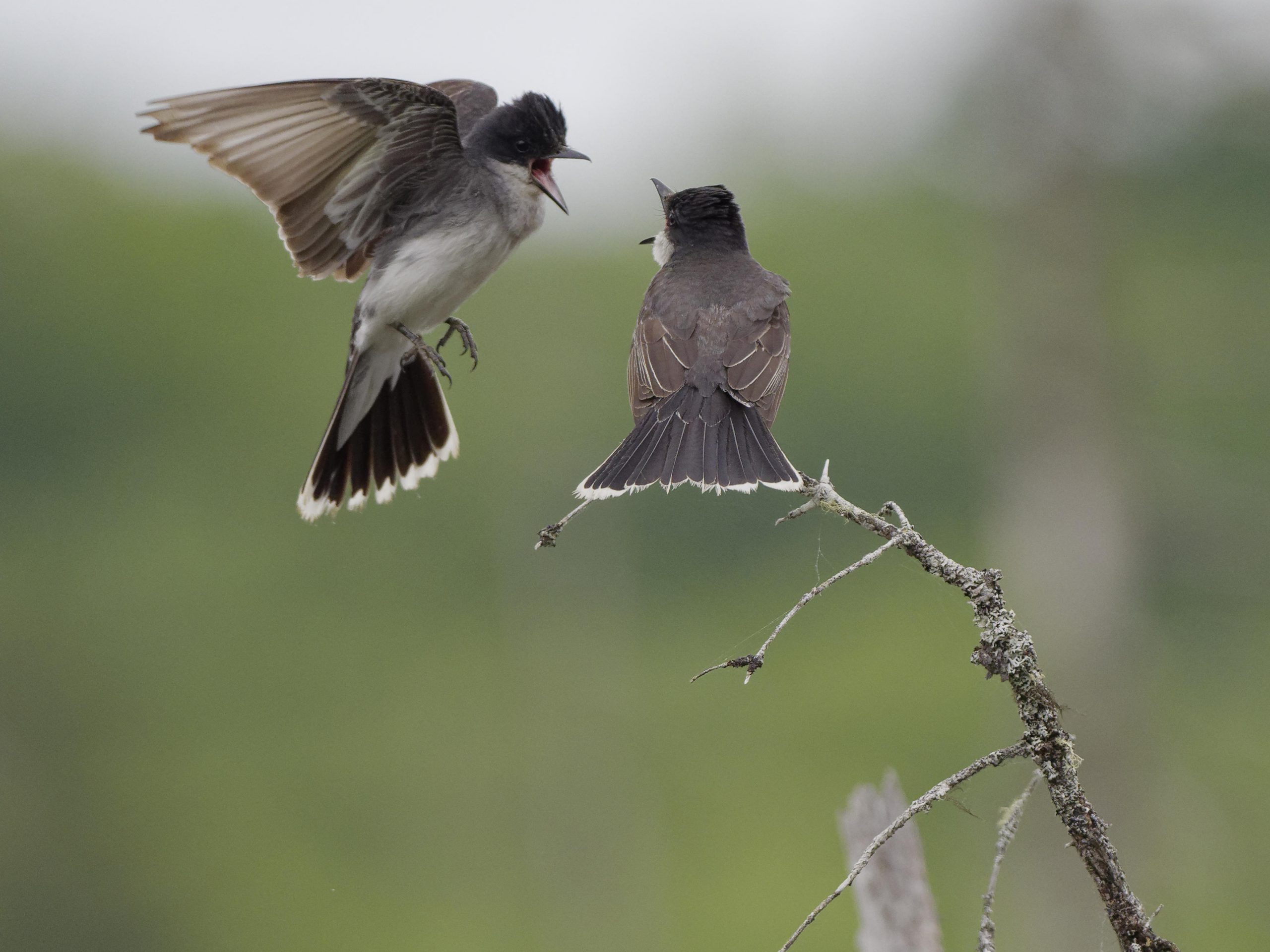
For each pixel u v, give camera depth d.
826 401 28.02
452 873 22.30
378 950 20.61
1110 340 17.95
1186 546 17.75
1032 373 17.83
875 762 21.55
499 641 26.28
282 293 33.03
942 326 27.70
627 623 25.81
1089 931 15.84
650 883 20.88
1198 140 18.94
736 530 25.61
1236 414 18.75
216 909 22.28
